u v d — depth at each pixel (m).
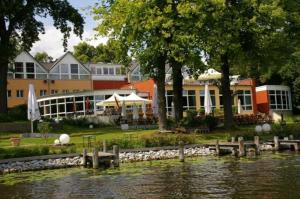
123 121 45.88
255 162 25.81
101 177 22.36
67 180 21.88
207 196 16.56
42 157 26.88
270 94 64.62
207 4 34.12
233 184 18.61
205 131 38.00
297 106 68.75
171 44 33.25
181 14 33.00
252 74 50.78
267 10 35.97
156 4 33.81
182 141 29.52
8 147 28.58
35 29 51.22
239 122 45.53
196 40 34.28
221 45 35.03
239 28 35.75
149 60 35.69
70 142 31.86
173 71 38.25
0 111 46.91
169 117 46.34
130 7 33.16
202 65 35.06
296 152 31.00
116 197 17.30
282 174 20.58
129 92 56.41
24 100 69.00
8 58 46.69
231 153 31.12
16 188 20.17
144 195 17.38
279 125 39.03
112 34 35.28
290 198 15.56
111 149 29.64
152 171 23.78
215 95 60.88
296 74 66.00
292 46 40.41
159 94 36.25
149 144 30.72
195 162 27.17
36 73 70.44
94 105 55.19
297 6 39.72
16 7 47.06
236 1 37.50
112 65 78.00
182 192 17.53
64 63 72.81
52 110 59.25
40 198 17.75
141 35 34.72
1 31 47.97
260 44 37.94
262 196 16.06
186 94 58.62
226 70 39.75
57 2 50.03
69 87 72.62
